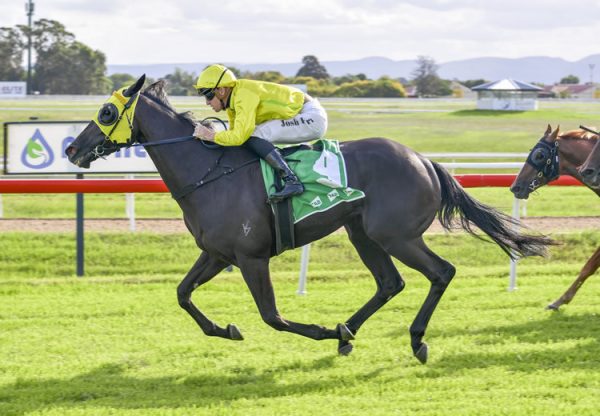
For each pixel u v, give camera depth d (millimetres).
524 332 7078
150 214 14266
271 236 6242
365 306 6766
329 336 6344
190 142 6383
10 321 7477
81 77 92500
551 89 124750
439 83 110125
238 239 6184
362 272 9531
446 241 11047
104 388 5844
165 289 8812
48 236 11320
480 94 57812
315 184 6254
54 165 10086
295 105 6438
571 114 52062
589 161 7262
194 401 5586
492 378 5895
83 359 6461
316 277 9305
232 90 6367
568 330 7121
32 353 6641
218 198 6223
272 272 9938
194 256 10789
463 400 5438
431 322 7406
